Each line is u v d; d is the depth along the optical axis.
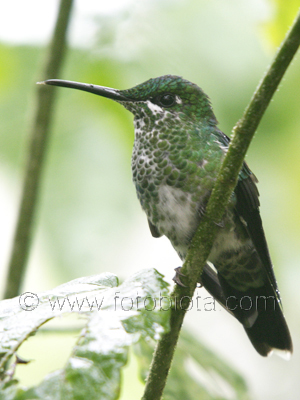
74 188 7.97
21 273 6.69
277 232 8.89
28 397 3.03
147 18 7.93
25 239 6.72
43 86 6.98
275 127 8.76
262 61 8.05
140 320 3.40
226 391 6.86
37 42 8.20
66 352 9.11
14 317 3.80
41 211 7.84
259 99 4.30
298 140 8.77
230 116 8.05
